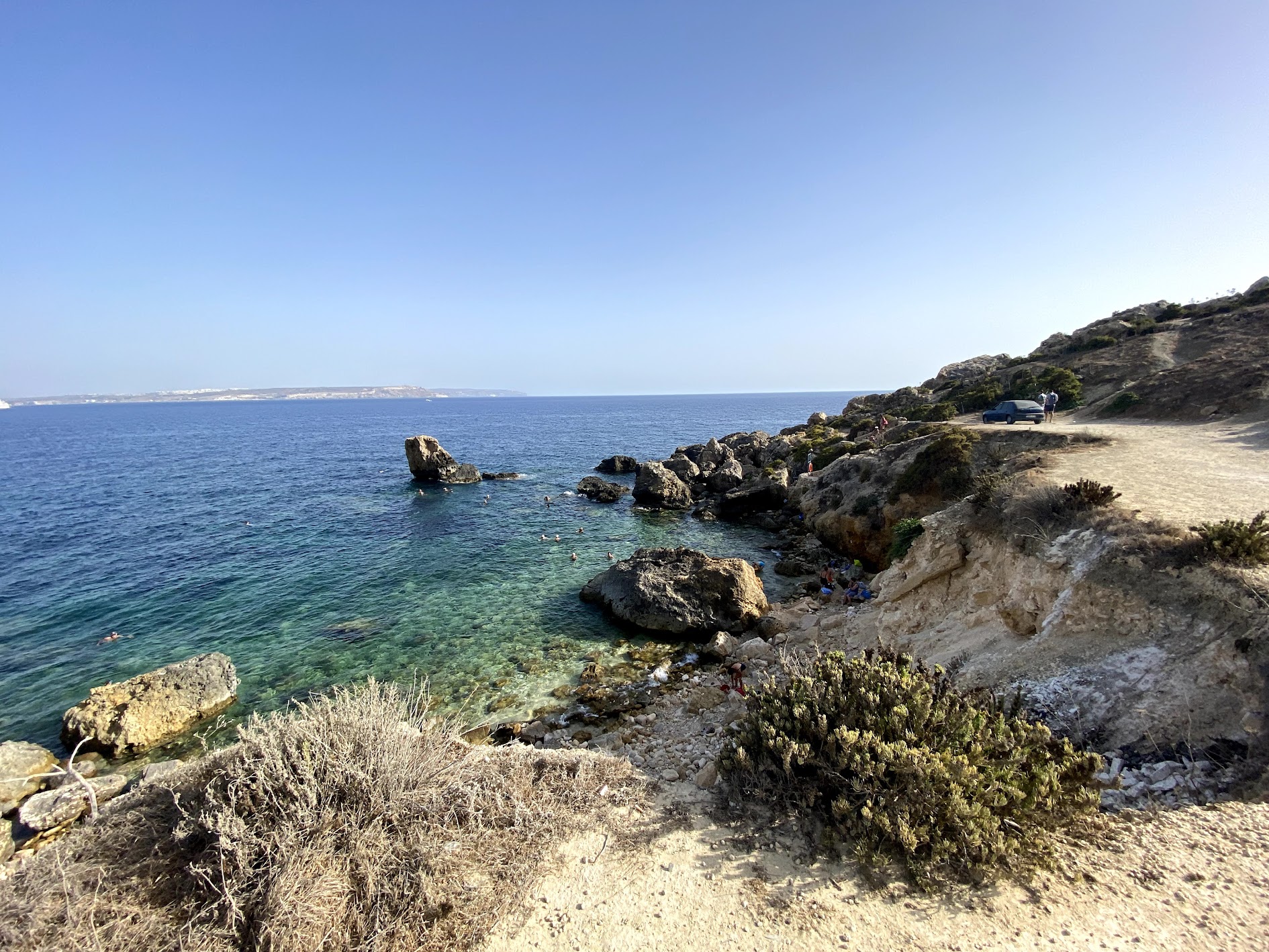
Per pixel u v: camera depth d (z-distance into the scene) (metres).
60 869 5.44
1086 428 28.92
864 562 28.50
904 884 6.11
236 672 18.45
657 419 173.50
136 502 46.56
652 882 6.36
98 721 14.80
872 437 45.53
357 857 6.05
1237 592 8.86
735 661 17.30
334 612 23.48
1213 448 21.88
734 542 34.41
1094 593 10.55
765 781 7.52
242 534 35.84
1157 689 8.62
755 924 5.75
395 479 58.38
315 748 6.70
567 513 42.69
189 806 6.30
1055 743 7.72
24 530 37.12
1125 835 6.52
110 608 24.00
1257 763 7.18
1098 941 5.25
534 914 5.99
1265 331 39.50
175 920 5.41
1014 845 6.12
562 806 7.65
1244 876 5.73
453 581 27.14
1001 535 14.27
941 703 7.89
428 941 5.61
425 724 8.72
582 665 18.73
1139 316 58.50
